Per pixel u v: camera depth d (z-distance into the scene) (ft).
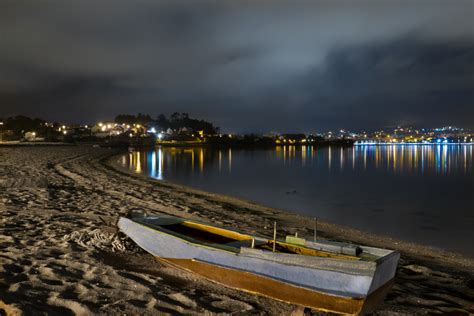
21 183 62.69
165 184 94.27
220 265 22.39
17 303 18.99
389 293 25.49
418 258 38.04
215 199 73.41
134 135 527.40
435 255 40.65
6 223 36.45
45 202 48.91
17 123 438.81
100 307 19.44
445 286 28.48
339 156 372.17
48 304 19.48
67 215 42.09
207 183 119.34
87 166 129.29
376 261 17.56
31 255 26.81
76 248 29.12
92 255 27.55
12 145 243.19
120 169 138.51
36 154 175.01
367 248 20.88
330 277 18.34
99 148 316.81
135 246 30.32
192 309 20.12
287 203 82.17
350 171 181.16
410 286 27.61
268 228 47.03
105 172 111.14
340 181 134.31
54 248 28.89
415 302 24.31
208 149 534.37
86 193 60.54
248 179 137.18
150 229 26.86
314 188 112.98
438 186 120.37
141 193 67.21
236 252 22.03
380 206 80.89
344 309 18.01
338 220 64.03
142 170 151.74
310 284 18.89
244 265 21.38
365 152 517.55
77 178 82.94
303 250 22.30
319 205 80.84
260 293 20.88
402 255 38.55
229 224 47.09
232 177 143.13
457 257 40.68
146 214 32.01
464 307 24.27
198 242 24.25
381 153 474.90
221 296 22.08
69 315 18.62
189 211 52.65
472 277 31.48
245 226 46.78
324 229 51.44
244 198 87.45
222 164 223.10
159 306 20.11
